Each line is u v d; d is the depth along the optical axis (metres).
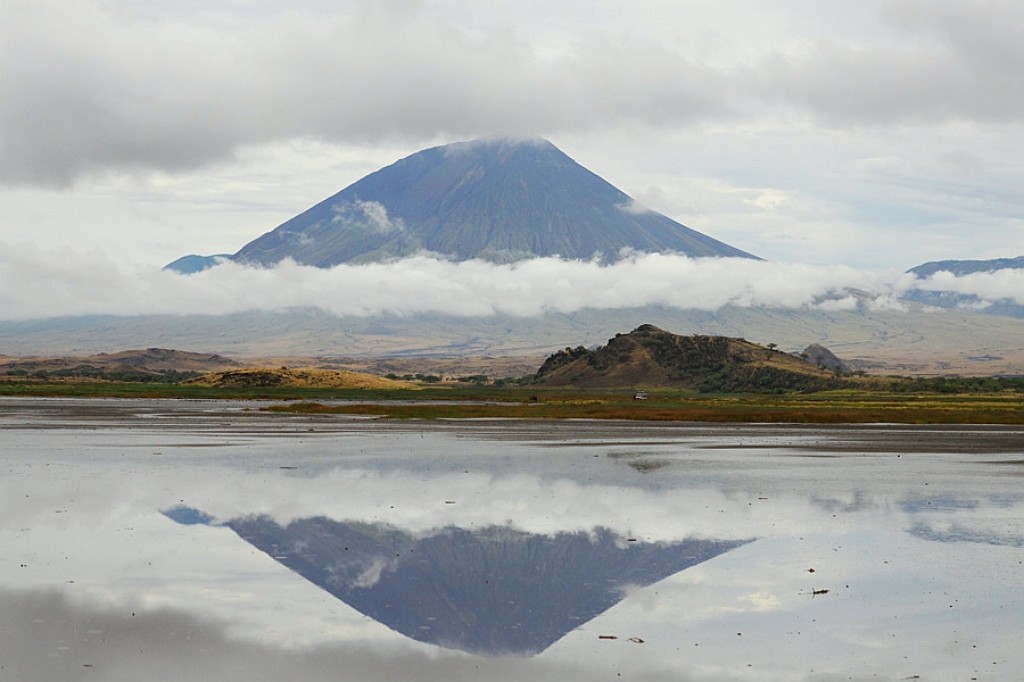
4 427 108.38
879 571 34.38
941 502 51.59
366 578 33.12
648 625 27.77
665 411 156.62
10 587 30.66
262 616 28.14
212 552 36.81
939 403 198.62
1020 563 35.78
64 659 23.70
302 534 40.81
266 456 75.12
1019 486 58.69
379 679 22.97
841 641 26.20
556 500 51.47
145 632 26.16
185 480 58.78
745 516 46.41
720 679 23.23
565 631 27.16
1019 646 25.75
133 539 39.09
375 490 55.09
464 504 49.75
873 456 80.06
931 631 27.09
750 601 30.33
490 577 33.41
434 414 148.12
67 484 55.91
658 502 50.97
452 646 25.66
